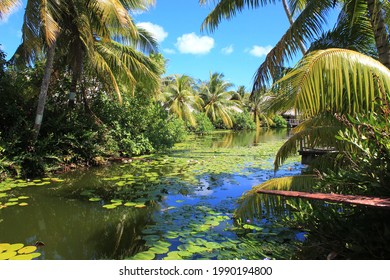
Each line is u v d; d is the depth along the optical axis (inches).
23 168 259.8
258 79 190.1
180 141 631.8
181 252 112.4
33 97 329.1
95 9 271.3
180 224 146.9
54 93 364.2
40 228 150.2
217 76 1177.4
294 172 290.0
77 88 379.9
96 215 167.5
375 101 93.6
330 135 115.1
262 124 1485.0
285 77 100.0
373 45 196.4
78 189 222.1
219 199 194.7
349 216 87.7
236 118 1254.9
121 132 389.4
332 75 93.2
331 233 88.9
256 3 250.1
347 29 195.9
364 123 85.7
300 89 95.0
